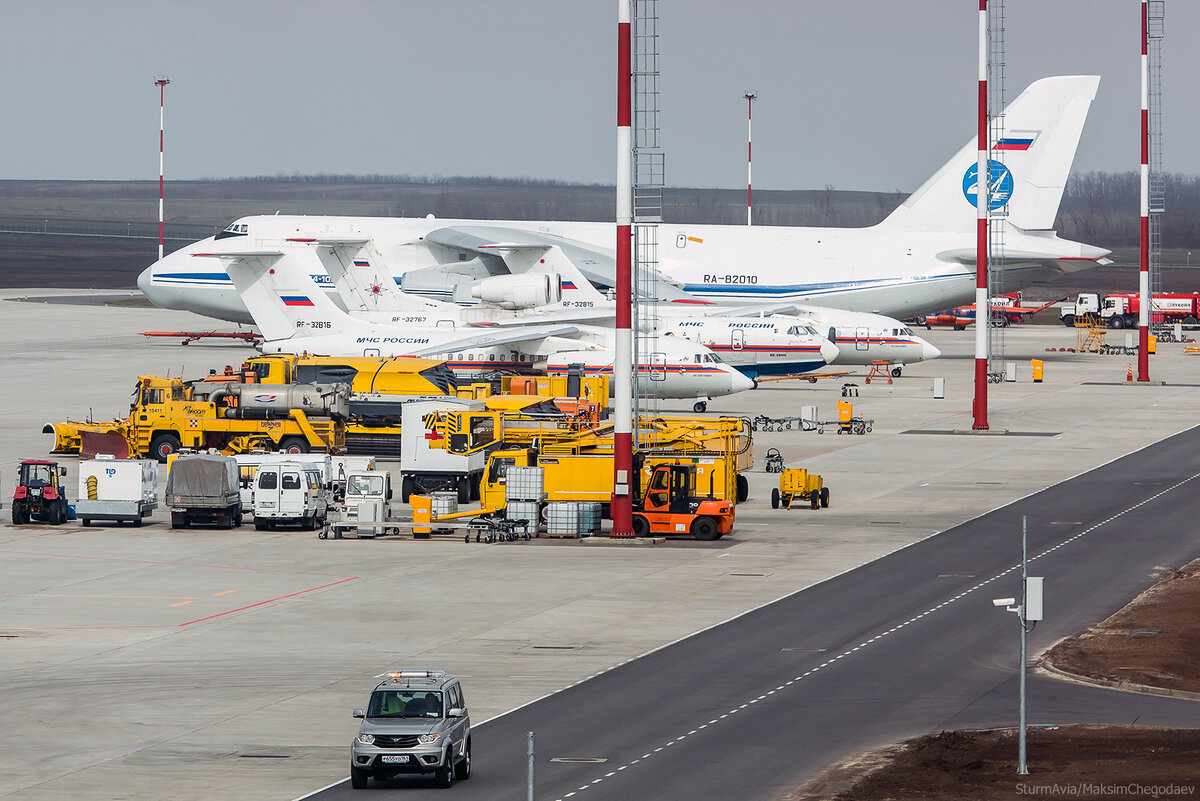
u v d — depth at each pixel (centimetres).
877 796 10031
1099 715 12038
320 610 16038
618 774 10694
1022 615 10800
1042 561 18388
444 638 14812
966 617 15550
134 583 17350
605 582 17438
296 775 10731
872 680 13212
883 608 16000
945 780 10375
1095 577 17425
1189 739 11281
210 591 16975
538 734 11694
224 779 10644
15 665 13812
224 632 15075
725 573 17925
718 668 13625
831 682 13162
